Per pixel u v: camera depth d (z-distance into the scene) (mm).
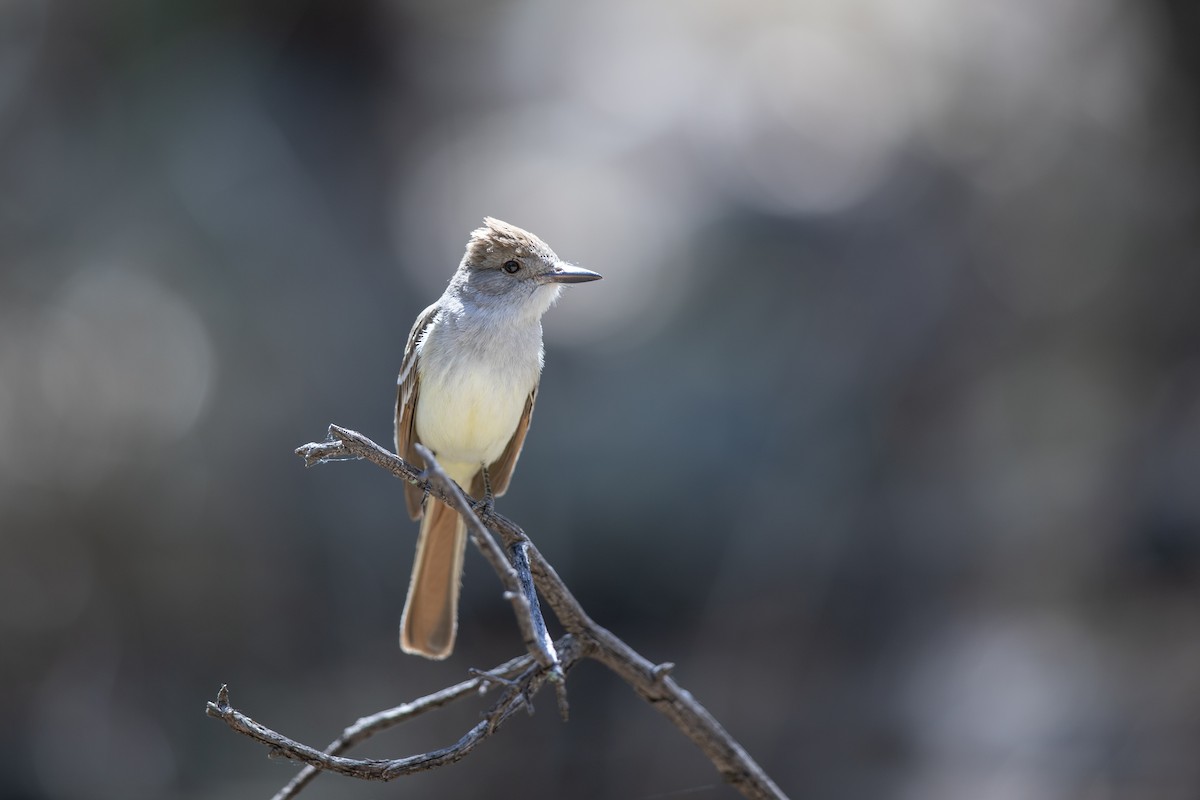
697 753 13289
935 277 17156
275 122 17234
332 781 12781
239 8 17859
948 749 13047
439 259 17609
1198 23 15219
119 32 16578
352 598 14383
